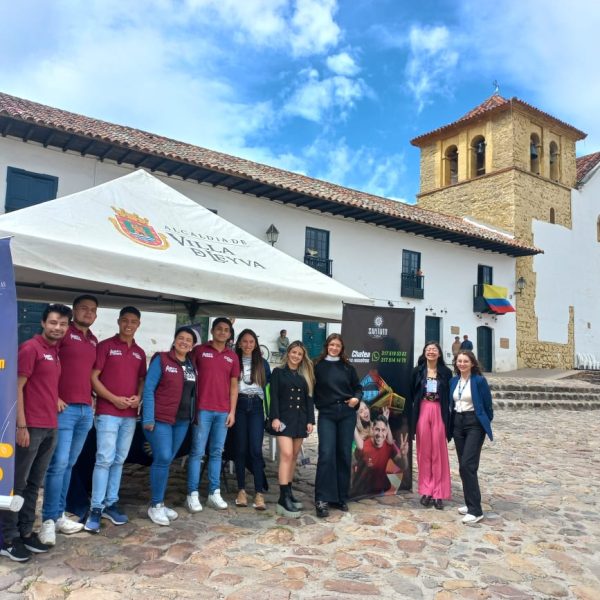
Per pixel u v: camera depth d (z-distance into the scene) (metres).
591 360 27.05
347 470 5.25
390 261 20.23
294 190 16.05
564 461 8.06
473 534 4.64
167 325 15.12
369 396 5.60
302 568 3.74
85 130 12.77
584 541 4.60
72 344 4.00
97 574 3.47
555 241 26.03
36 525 4.23
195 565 3.69
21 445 3.52
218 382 4.88
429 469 5.41
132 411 4.36
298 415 5.02
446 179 27.50
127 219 4.95
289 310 5.25
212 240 5.59
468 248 22.84
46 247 3.88
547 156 26.09
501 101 25.50
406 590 3.48
